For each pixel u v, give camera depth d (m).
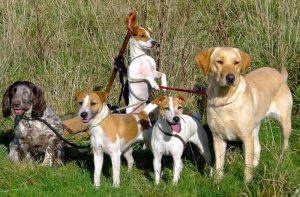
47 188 6.04
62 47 9.70
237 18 9.46
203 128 6.57
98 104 6.02
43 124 6.95
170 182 6.01
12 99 6.84
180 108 6.11
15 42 9.61
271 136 6.95
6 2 10.41
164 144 6.07
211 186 5.76
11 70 9.31
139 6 9.74
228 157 6.65
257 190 5.23
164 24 8.63
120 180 6.29
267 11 8.83
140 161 7.08
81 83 8.89
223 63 5.70
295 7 8.90
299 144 6.72
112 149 6.10
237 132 5.96
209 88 5.97
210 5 10.12
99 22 10.04
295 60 8.21
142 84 7.96
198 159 6.85
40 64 9.50
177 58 8.49
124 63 8.89
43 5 10.63
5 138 8.00
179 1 9.95
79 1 10.70
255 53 8.54
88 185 6.10
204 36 9.18
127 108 8.04
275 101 6.58
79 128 7.92
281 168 5.44
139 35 7.92
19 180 6.18
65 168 6.62
